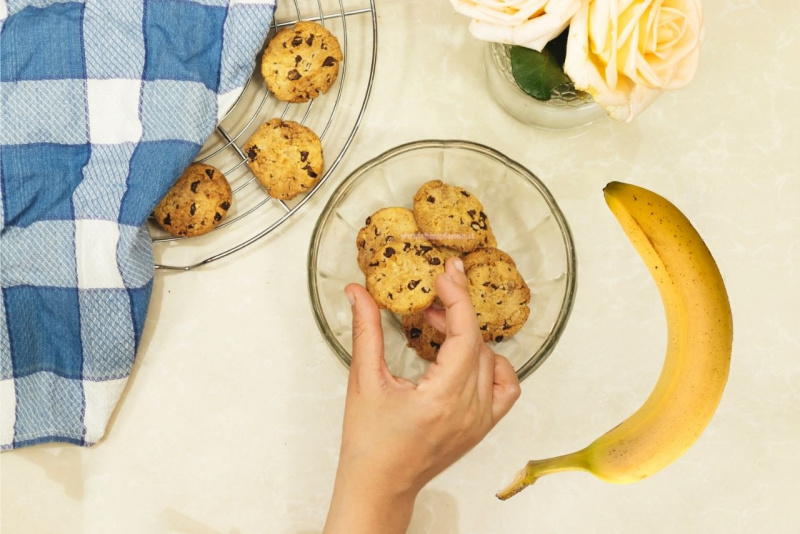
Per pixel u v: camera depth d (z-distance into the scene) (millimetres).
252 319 697
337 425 698
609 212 703
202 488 696
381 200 687
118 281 655
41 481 690
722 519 707
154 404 694
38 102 646
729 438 706
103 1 647
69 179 651
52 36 644
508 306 652
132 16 649
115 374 670
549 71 604
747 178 704
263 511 697
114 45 648
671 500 707
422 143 653
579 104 660
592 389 703
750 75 702
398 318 673
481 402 601
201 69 656
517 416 701
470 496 702
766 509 706
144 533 694
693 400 626
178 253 693
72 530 691
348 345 686
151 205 650
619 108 570
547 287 677
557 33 557
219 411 696
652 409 638
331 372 698
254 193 702
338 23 701
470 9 554
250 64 660
